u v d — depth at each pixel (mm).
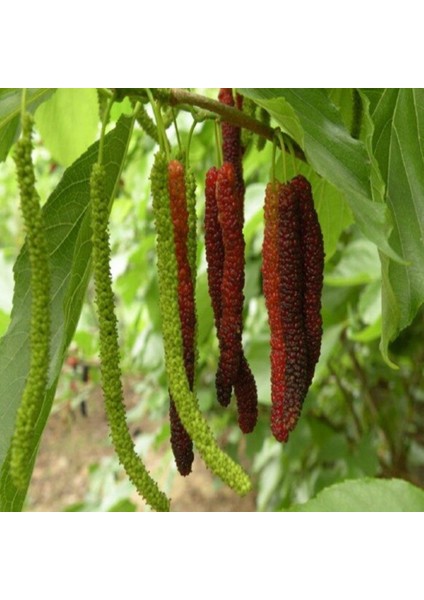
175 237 247
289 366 254
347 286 529
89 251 270
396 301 264
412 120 280
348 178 236
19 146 206
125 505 529
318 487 597
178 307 238
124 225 777
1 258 605
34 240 209
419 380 631
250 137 306
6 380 270
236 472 219
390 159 280
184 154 261
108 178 278
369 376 681
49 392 267
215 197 266
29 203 207
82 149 417
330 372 658
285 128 240
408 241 275
